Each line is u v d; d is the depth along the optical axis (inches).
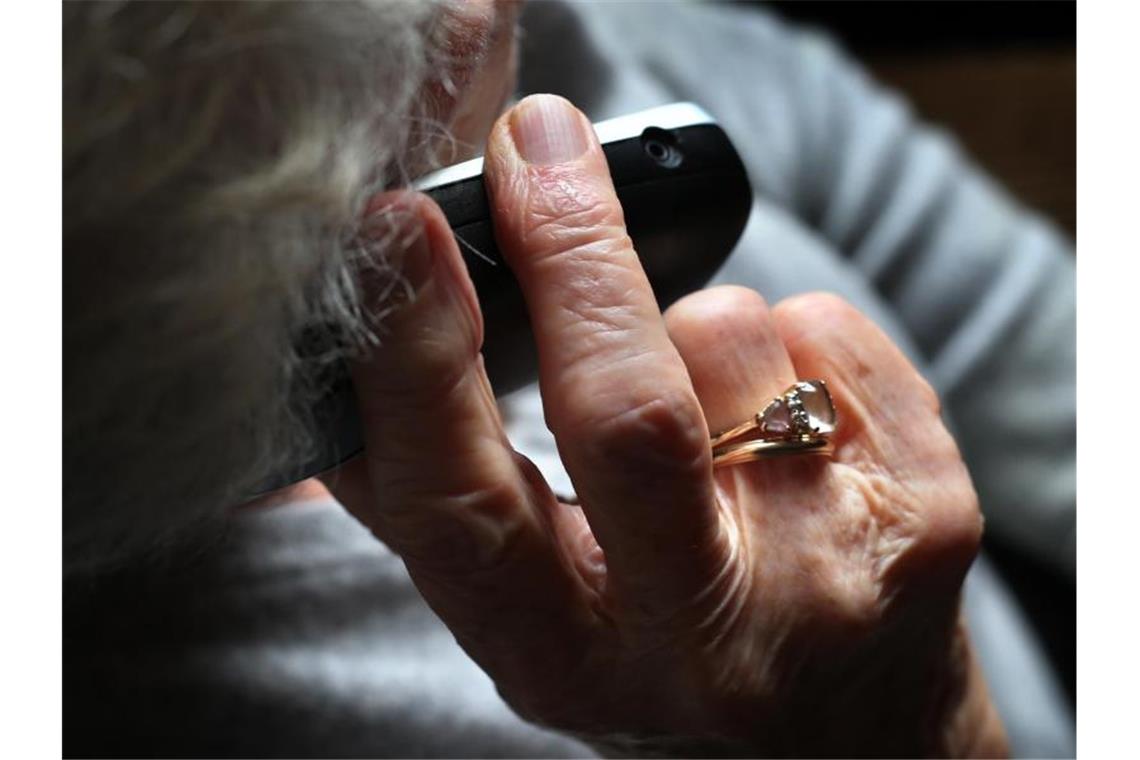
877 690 13.7
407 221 11.0
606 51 20.6
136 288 10.4
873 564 13.0
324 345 11.0
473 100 12.3
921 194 25.5
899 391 13.4
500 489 11.7
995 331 24.6
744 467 12.9
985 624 21.4
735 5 31.3
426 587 12.2
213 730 14.4
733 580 12.5
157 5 10.2
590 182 11.7
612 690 12.9
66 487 11.2
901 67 33.0
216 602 14.3
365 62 10.7
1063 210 31.1
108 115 10.3
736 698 12.9
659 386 11.4
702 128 12.9
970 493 13.3
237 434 10.9
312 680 14.6
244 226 10.4
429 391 11.3
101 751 14.1
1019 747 20.4
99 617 14.0
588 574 12.6
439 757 14.9
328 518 14.7
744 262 21.0
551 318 11.5
